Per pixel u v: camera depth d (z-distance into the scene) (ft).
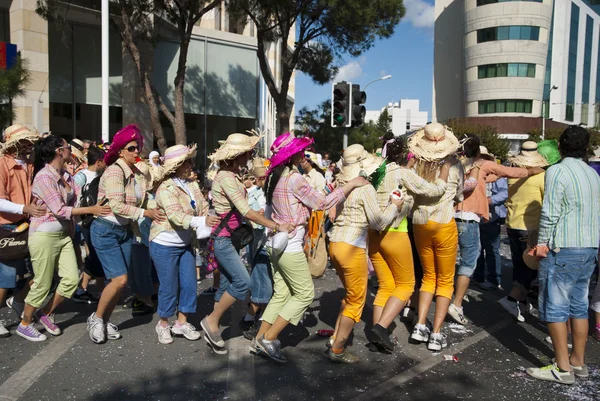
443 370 13.78
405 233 14.52
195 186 16.63
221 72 75.20
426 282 15.70
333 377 13.28
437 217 14.93
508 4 188.75
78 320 17.72
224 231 14.03
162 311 15.11
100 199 15.52
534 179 17.84
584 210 12.78
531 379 13.24
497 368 13.94
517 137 191.93
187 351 14.94
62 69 61.93
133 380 12.96
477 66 197.36
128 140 15.35
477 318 18.56
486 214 18.38
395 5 52.42
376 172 14.47
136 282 17.80
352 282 13.71
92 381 12.86
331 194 13.19
